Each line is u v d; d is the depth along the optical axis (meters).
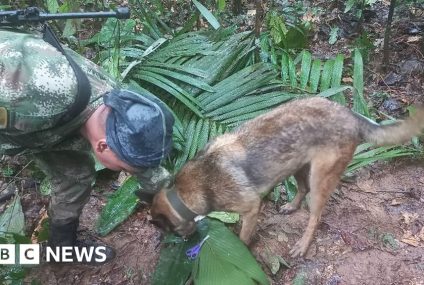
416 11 6.06
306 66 4.75
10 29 2.63
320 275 3.48
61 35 5.04
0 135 2.63
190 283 3.29
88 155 3.15
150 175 2.92
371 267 3.52
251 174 3.19
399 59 5.37
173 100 4.55
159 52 4.99
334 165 3.30
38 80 2.38
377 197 4.02
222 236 3.28
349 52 5.48
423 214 3.87
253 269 3.15
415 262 3.53
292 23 5.71
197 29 5.78
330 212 3.91
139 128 2.46
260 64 4.70
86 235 3.75
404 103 4.80
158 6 5.88
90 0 5.63
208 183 3.12
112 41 5.09
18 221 3.68
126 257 3.62
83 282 3.47
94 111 2.60
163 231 3.23
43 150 2.86
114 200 3.84
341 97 4.48
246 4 6.62
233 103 4.42
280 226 3.81
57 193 3.23
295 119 3.22
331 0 6.40
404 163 4.28
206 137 4.23
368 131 3.33
